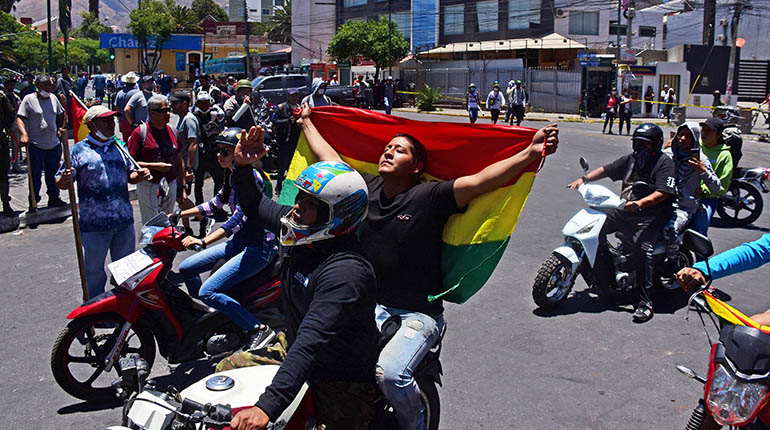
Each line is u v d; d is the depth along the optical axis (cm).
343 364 277
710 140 816
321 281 261
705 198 775
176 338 460
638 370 499
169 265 462
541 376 488
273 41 8669
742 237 942
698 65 3666
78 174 554
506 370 498
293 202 405
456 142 366
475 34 4562
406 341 312
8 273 723
